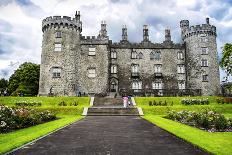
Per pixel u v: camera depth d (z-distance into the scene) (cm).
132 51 5491
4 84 7369
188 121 1961
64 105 3759
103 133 1430
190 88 5344
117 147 1041
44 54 4988
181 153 938
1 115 1627
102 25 5369
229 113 3050
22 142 1116
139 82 5394
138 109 3167
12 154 920
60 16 5003
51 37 4984
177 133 1389
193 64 5362
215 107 3362
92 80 5169
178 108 3247
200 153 939
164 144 1107
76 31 5131
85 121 2170
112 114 2962
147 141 1179
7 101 3944
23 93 5778
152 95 5328
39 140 1200
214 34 5481
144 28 5603
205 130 1589
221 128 1577
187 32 5538
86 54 5250
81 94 5081
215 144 1071
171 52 5544
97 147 1041
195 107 3334
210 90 5250
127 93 5297
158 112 3123
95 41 5303
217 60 5422
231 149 975
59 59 4906
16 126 1642
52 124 1881
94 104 3966
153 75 5431
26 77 6056
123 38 5538
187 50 5509
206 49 5362
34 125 1848
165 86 5409
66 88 4838
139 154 921
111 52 5456
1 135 1330
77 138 1257
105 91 5144
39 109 3097
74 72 4972
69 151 968
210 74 5303
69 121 2106
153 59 5497
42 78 4916
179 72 5481
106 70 5216
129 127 1717
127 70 5412
